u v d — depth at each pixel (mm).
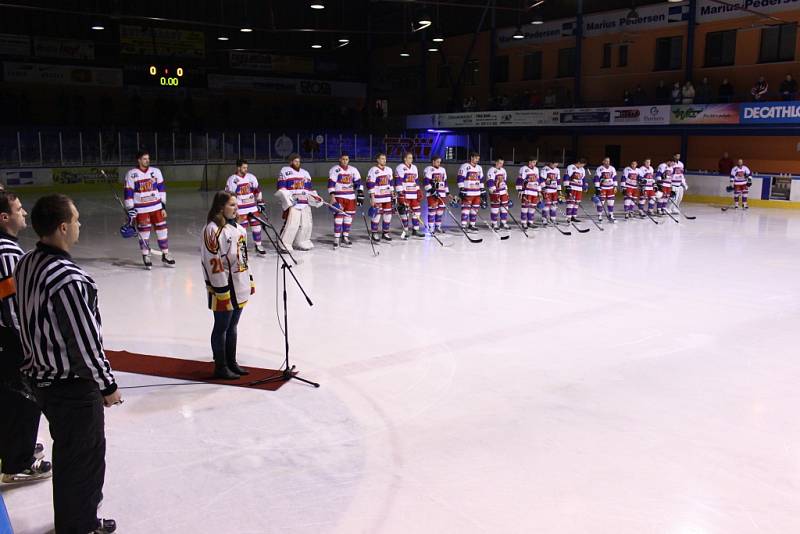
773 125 19156
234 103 29844
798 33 20500
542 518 3480
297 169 11094
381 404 4922
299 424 4566
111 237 12703
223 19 27859
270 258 10680
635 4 24453
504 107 27156
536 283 8992
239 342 6340
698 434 4480
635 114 21969
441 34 30906
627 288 8750
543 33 27469
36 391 2984
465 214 13672
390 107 33156
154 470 3924
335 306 7691
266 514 3490
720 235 13641
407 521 3438
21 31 23984
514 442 4328
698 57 23172
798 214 17453
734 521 3471
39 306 2838
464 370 5660
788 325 7129
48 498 3645
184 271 9648
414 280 9102
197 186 24453
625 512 3541
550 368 5730
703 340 6578
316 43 31078
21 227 3602
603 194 15500
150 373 5480
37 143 21469
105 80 25609
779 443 4359
